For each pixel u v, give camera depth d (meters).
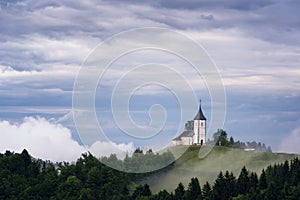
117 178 103.81
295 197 89.12
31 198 100.25
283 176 103.75
